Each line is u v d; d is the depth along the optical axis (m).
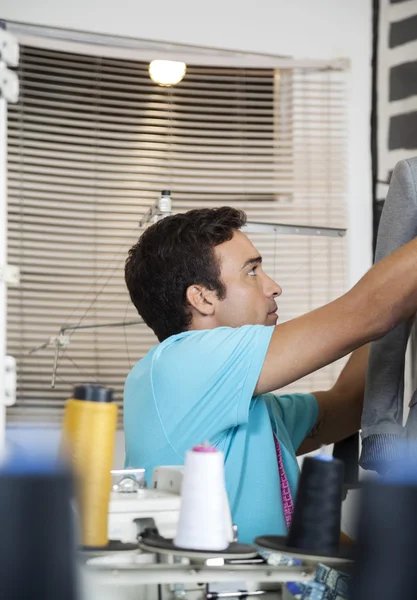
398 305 1.62
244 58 4.09
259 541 1.14
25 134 4.22
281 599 1.21
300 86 4.22
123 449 4.08
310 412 2.09
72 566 0.55
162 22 3.95
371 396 1.88
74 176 4.35
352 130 4.16
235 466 1.70
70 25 3.83
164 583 1.17
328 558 1.06
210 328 1.90
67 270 4.25
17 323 4.20
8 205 4.22
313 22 4.10
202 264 1.87
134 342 4.30
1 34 1.39
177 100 4.33
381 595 0.62
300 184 4.22
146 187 4.30
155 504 1.23
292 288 4.23
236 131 4.42
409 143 3.89
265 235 4.25
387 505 0.63
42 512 0.54
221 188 4.32
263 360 1.64
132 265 1.97
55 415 4.12
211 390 1.66
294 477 1.81
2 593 0.53
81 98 4.26
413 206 1.80
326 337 1.62
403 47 3.92
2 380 1.37
